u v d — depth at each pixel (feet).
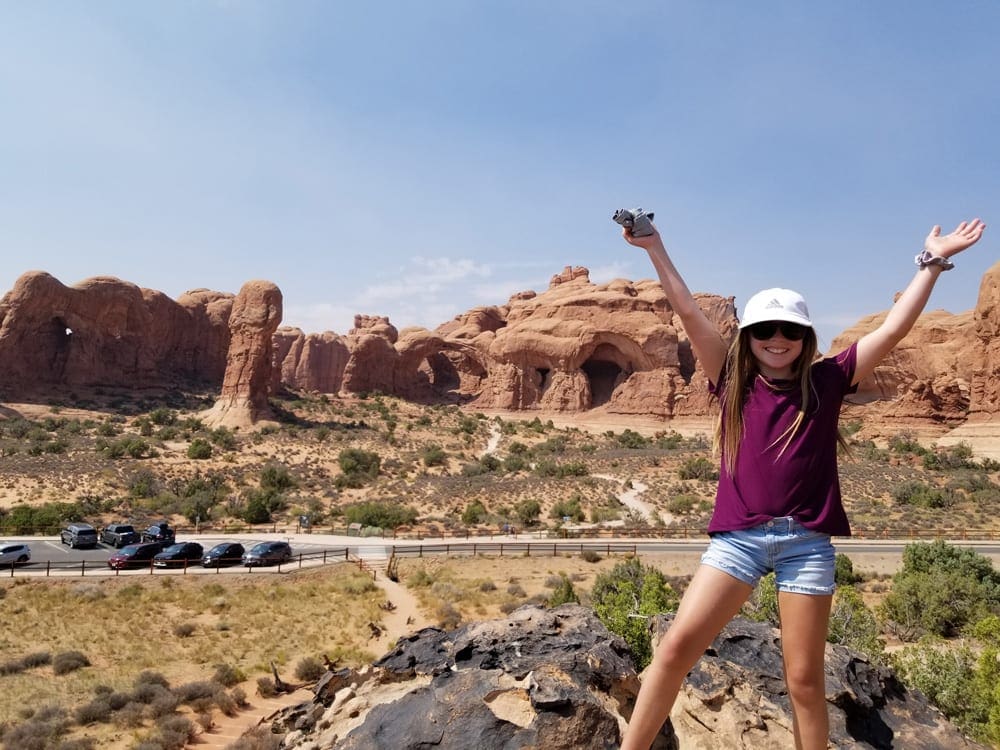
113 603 105.29
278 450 255.29
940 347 361.51
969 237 11.57
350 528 167.73
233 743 58.39
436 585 121.70
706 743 20.18
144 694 70.95
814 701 10.92
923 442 279.08
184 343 442.91
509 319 449.89
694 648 10.97
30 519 157.99
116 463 218.38
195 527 167.84
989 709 45.70
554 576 127.65
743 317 11.78
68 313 355.77
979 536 157.17
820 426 11.10
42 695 70.95
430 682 19.25
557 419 379.35
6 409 301.63
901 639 89.66
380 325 529.04
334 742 17.79
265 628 99.91
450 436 315.78
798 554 10.89
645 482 230.27
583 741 16.76
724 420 11.91
